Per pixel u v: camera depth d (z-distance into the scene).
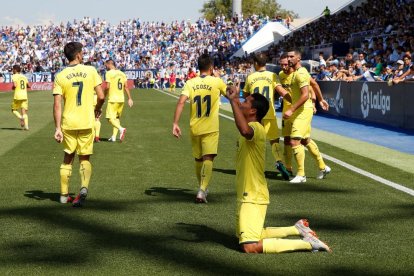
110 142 14.18
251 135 5.15
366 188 8.52
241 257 5.25
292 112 8.76
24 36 75.12
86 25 77.31
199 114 7.62
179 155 11.89
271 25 57.72
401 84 16.88
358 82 20.23
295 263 5.07
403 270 4.89
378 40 28.77
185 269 4.93
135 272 4.85
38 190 8.37
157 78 60.41
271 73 9.39
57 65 63.38
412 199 7.75
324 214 6.91
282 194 8.12
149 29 76.12
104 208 7.25
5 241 5.78
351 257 5.24
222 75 44.62
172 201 7.63
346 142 14.48
